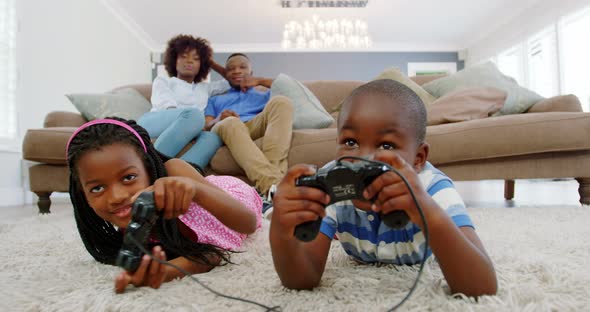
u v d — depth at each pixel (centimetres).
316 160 199
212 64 269
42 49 335
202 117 201
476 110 201
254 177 189
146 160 79
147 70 604
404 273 68
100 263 86
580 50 412
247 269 77
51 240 113
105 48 458
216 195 80
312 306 55
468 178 184
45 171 202
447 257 52
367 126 57
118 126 76
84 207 84
